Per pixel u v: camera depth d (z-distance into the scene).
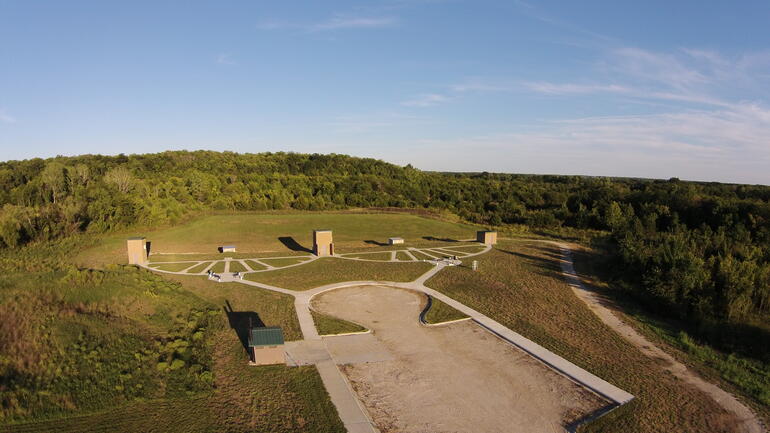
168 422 15.62
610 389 18.83
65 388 17.08
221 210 72.62
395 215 72.06
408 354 22.12
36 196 61.72
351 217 68.75
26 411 15.56
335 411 16.70
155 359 19.94
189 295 29.89
